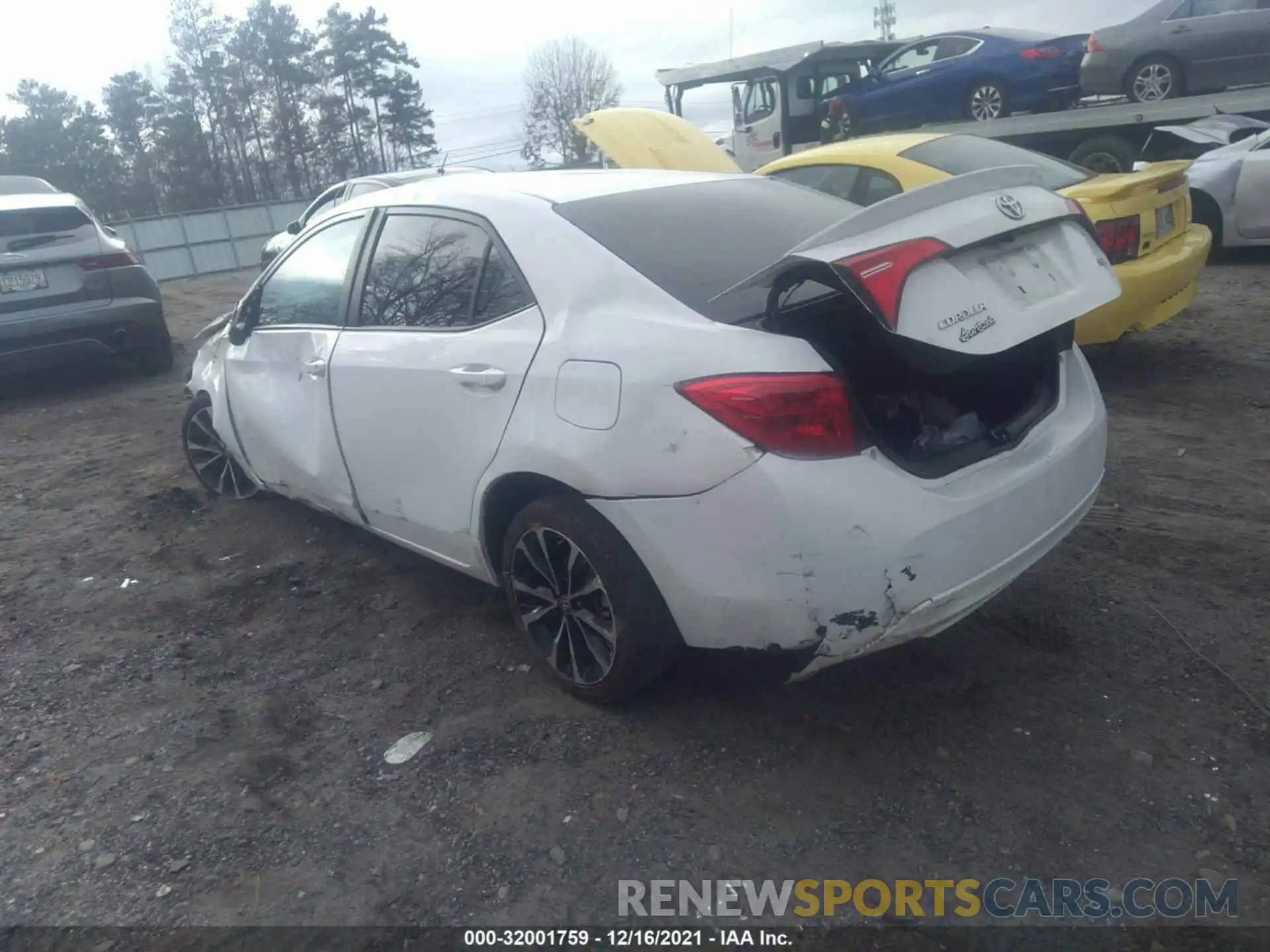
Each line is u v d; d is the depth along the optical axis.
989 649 3.60
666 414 2.79
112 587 4.66
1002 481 2.94
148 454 6.83
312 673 3.79
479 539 3.54
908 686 3.42
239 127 53.38
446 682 3.66
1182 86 11.60
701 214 3.56
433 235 3.78
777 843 2.77
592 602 3.25
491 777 3.10
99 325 8.62
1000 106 12.72
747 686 3.47
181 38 52.22
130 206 55.50
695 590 2.86
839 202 4.08
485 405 3.32
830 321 2.85
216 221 32.72
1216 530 4.42
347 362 3.95
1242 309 8.46
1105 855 2.66
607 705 3.39
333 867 2.77
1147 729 3.13
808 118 15.13
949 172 6.56
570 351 3.07
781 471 2.65
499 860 2.76
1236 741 3.05
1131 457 5.38
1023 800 2.87
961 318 2.72
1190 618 3.72
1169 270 6.12
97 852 2.87
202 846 2.87
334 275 4.25
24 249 8.34
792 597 2.70
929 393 3.09
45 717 3.58
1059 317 2.95
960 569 2.80
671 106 16.77
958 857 2.69
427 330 3.64
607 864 2.73
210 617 4.30
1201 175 10.34
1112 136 11.77
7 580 4.81
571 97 50.41
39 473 6.59
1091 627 3.71
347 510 4.26
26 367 8.42
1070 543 4.39
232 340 4.88
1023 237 3.06
